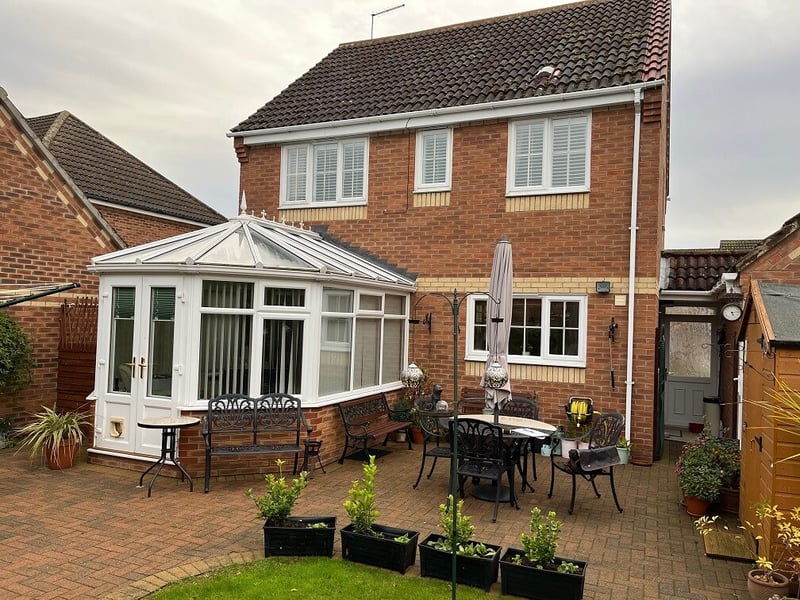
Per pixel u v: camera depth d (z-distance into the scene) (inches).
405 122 469.7
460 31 597.0
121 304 347.3
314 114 514.9
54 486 301.9
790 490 203.3
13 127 398.3
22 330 384.2
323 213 508.7
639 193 405.7
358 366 408.2
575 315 426.6
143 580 197.5
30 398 402.6
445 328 462.6
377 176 489.1
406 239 477.4
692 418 527.5
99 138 653.9
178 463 308.0
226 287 335.0
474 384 451.5
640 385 401.4
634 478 359.6
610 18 513.7
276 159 526.0
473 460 291.0
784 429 204.7
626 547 245.1
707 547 239.0
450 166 464.4
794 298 245.3
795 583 191.9
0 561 211.2
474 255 454.3
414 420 424.8
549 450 413.1
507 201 444.5
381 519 270.4
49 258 420.5
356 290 396.8
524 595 193.2
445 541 212.2
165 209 607.5
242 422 323.9
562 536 256.7
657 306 414.0
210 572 205.6
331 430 369.7
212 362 331.3
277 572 204.8
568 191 425.1
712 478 278.8
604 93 403.9
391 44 621.3
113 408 343.6
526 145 442.6
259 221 412.2
